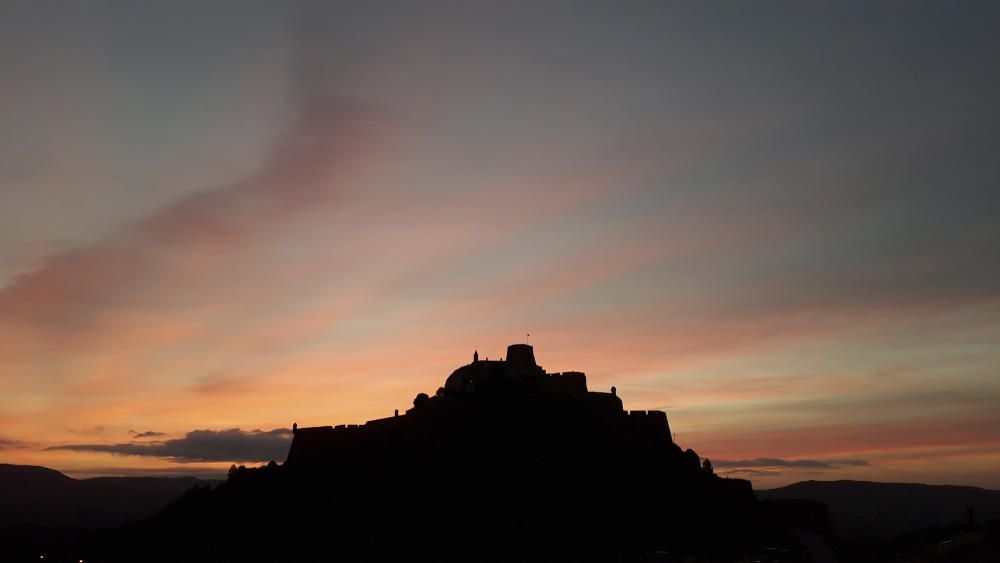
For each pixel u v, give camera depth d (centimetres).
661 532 16788
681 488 19088
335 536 17625
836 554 17912
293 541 17900
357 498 19000
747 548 16688
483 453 19275
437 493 18212
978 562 14462
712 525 17538
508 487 17975
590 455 19300
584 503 17475
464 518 17175
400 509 17988
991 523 16562
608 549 15875
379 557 16350
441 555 16000
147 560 19300
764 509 19450
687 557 15650
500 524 16812
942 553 15338
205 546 18988
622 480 18600
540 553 15725
